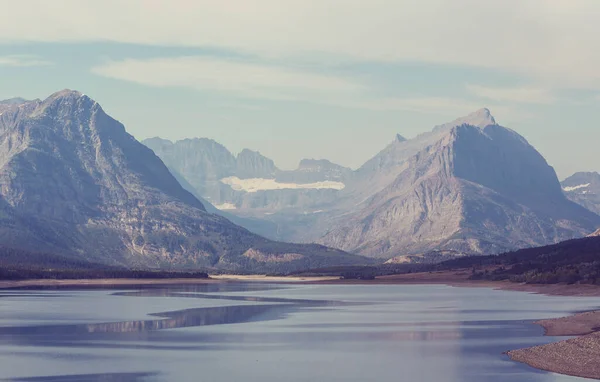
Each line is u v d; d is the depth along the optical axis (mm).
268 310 194750
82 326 153375
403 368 104875
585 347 110312
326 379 98125
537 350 112688
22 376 100625
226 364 108625
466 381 95500
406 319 167500
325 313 185000
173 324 157625
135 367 106562
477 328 146625
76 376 100438
